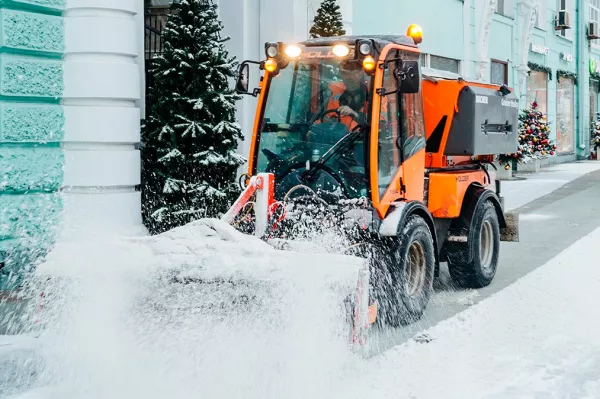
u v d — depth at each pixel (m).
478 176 8.78
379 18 15.99
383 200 6.83
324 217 6.70
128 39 9.27
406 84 6.71
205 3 10.57
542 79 27.67
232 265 5.75
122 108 9.24
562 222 13.44
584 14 31.67
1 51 8.31
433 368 5.62
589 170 25.14
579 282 8.50
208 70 9.67
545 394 5.10
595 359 5.84
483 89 8.75
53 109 8.81
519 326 6.73
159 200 9.73
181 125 9.50
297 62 7.08
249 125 12.12
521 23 24.44
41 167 8.64
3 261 8.22
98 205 9.05
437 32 18.53
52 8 8.80
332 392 5.13
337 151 6.82
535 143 22.70
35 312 6.27
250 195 6.50
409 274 7.14
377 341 6.44
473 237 8.30
